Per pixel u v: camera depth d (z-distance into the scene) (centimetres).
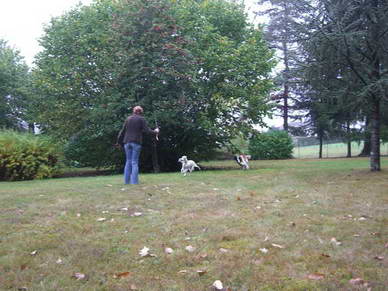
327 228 468
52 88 1491
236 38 1748
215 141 1694
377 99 1093
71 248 398
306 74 1111
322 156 3039
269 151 2605
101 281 317
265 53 1697
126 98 1339
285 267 344
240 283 311
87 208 588
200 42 1496
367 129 2158
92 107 1456
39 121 1700
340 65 1088
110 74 1405
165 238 433
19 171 1252
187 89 1402
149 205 613
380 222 499
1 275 329
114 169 1831
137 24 1338
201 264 354
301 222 499
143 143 1558
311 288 299
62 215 543
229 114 1590
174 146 1712
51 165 1378
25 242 417
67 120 1558
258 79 1631
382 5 1022
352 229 462
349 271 332
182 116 1440
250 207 597
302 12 1095
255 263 353
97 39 1473
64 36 1548
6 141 1302
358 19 1034
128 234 449
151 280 318
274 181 923
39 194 716
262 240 422
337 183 877
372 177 973
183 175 1098
